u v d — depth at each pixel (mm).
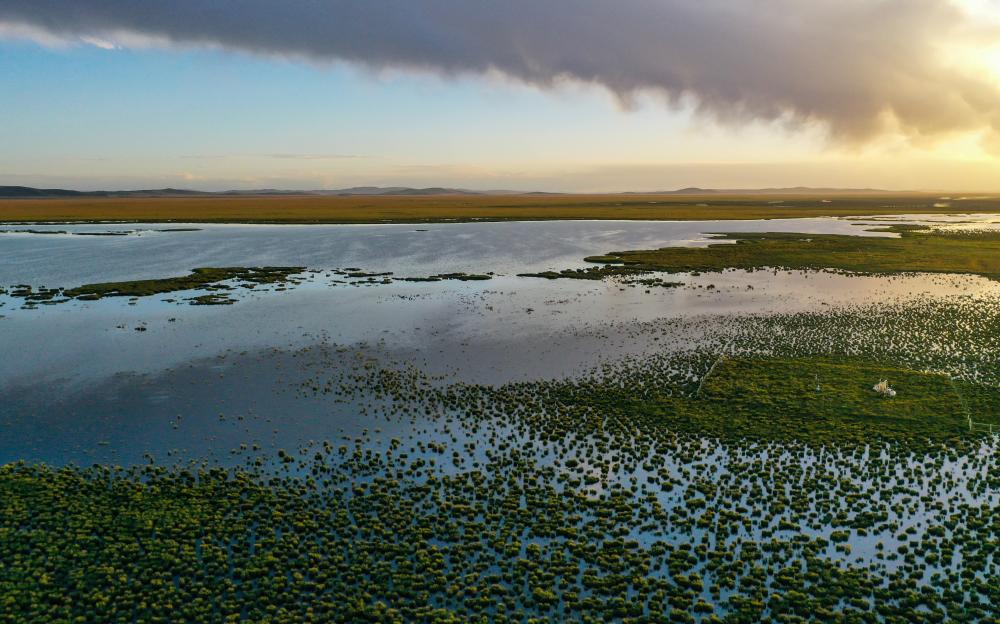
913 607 25281
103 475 34562
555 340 60219
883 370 50281
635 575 27281
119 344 58406
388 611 25047
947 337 59969
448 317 69375
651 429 40781
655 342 59312
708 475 35188
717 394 46125
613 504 32375
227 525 30359
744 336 61000
